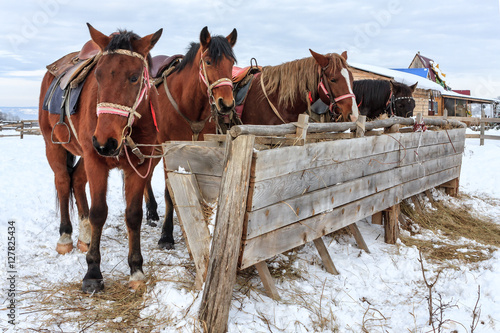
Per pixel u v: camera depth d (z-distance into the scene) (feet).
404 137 14.65
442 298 10.19
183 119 13.82
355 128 12.31
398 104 20.95
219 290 7.61
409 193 15.42
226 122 14.34
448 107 83.92
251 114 14.94
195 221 8.66
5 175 26.40
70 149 12.19
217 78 12.23
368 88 20.61
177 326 7.79
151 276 10.14
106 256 11.84
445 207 19.01
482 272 11.83
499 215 19.06
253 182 7.79
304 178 9.57
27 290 9.52
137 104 9.04
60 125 11.59
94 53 11.95
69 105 10.72
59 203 13.20
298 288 10.09
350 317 9.06
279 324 8.38
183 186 8.73
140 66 8.96
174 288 8.98
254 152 7.75
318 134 10.61
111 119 8.41
